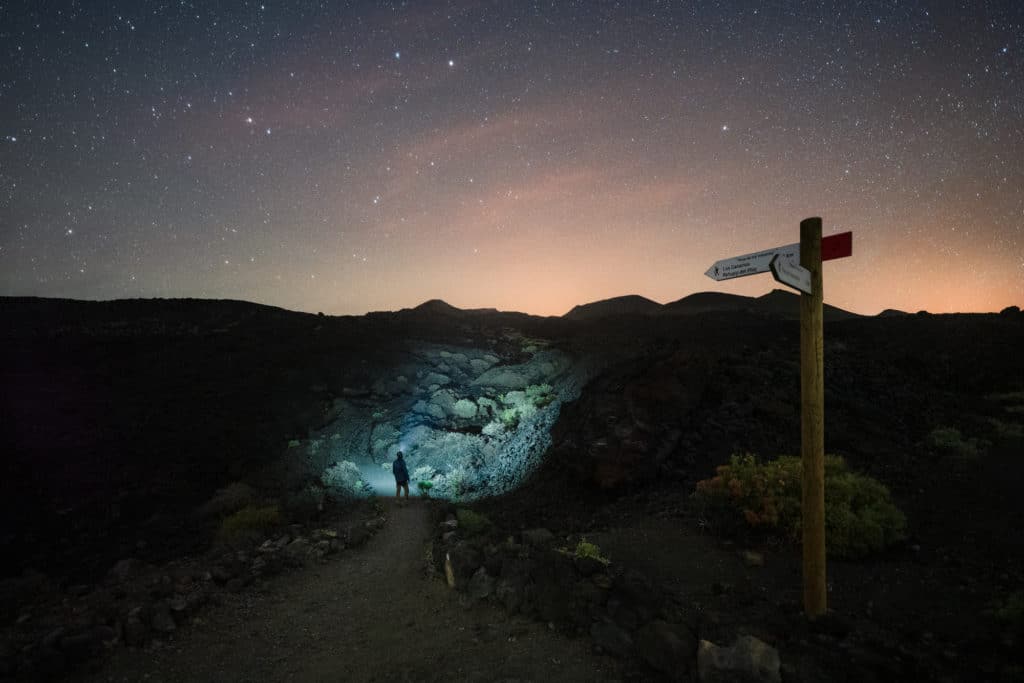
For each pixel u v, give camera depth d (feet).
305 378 82.64
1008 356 68.85
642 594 19.08
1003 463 37.96
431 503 45.03
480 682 16.80
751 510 27.89
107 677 17.49
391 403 75.87
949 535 26.81
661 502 35.22
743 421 46.21
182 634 20.84
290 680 17.78
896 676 14.88
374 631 21.31
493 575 23.41
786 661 15.42
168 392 76.79
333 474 54.49
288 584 27.09
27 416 65.46
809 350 17.93
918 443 43.98
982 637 17.28
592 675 16.57
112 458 56.49
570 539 28.86
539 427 56.59
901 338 82.23
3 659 17.49
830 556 24.84
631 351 79.05
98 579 33.30
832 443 42.98
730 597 20.81
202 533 39.99
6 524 42.73
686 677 15.60
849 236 16.84
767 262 17.99
